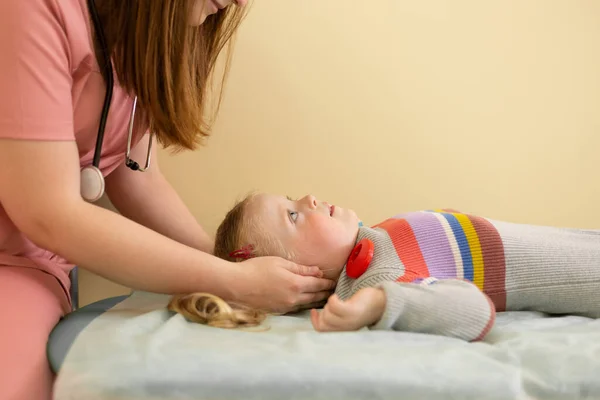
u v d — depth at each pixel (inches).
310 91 56.0
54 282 35.0
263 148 55.9
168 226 47.3
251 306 33.8
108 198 50.7
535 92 58.6
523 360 26.2
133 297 39.8
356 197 57.2
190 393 23.1
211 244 47.9
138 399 22.9
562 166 59.5
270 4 54.9
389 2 56.2
